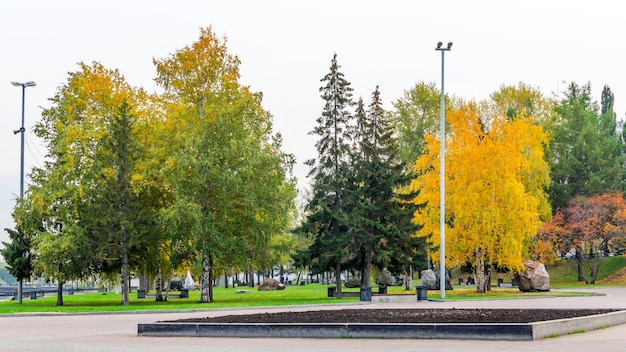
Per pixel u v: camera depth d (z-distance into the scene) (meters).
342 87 50.72
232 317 24.06
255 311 33.94
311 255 49.03
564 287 65.88
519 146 51.28
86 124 46.88
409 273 58.41
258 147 46.62
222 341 18.83
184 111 46.59
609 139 82.81
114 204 44.62
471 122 53.31
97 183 46.25
